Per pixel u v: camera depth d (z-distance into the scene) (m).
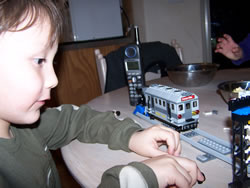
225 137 0.54
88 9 1.88
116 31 2.03
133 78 0.81
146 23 2.04
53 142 0.61
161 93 0.63
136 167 0.37
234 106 0.34
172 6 2.10
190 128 0.58
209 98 0.85
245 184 0.35
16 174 0.47
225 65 2.36
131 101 0.83
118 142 0.53
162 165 0.39
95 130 0.58
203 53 2.28
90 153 0.53
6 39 0.37
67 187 1.37
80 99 1.92
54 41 0.44
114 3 1.98
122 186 0.35
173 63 1.44
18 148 0.50
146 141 0.49
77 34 1.87
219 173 0.41
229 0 2.21
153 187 0.35
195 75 0.96
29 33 0.39
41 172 0.53
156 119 0.67
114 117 0.64
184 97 0.56
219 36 2.28
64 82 1.83
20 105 0.41
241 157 0.34
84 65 1.89
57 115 0.63
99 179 0.42
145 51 1.38
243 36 2.29
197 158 0.46
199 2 2.17
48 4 0.43
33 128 0.58
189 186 0.38
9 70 0.38
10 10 0.37
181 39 2.20
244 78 1.08
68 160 0.51
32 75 0.40
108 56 1.28
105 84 1.24
